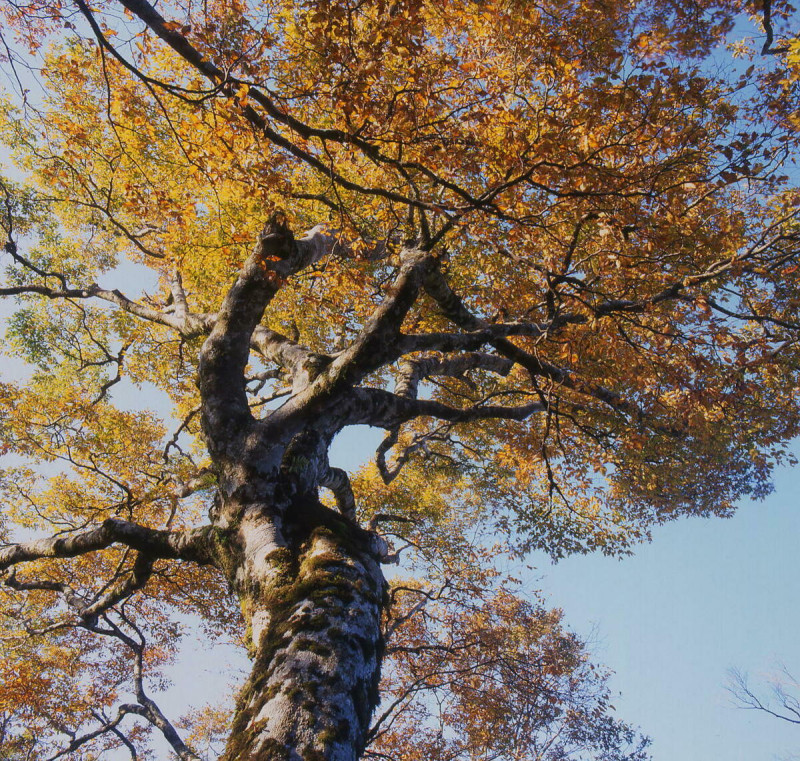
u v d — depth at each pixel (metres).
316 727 3.83
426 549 14.53
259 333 9.33
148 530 7.62
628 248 8.55
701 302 8.91
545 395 10.67
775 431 14.68
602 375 12.04
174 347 14.96
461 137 7.21
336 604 4.95
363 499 14.69
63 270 15.27
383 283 11.68
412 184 7.69
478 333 8.69
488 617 14.12
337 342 14.34
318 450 7.16
